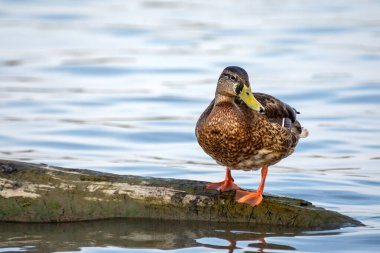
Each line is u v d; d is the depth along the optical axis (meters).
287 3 33.84
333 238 9.54
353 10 31.70
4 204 9.91
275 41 25.91
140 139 15.34
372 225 10.06
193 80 20.88
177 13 31.52
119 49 24.86
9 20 29.52
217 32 27.42
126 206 9.93
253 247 9.24
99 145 14.81
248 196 9.88
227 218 9.94
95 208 9.91
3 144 14.75
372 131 15.84
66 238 9.53
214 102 10.05
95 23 29.20
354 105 18.23
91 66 22.41
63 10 31.80
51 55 23.88
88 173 10.06
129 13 31.45
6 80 20.73
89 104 18.30
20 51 24.41
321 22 29.05
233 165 10.12
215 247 9.24
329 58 23.39
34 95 19.11
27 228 9.84
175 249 9.19
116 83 20.61
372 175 12.77
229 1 34.53
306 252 9.09
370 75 21.16
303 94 19.20
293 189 11.88
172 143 15.08
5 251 9.12
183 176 12.59
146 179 10.09
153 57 23.69
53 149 14.45
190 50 24.66
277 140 9.90
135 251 9.12
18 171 9.96
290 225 9.89
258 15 30.88
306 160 13.87
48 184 9.91
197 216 9.93
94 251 9.15
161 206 9.92
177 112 17.61
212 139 9.88
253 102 9.66
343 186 12.10
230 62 22.91
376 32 27.17
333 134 15.62
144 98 18.92
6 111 17.52
